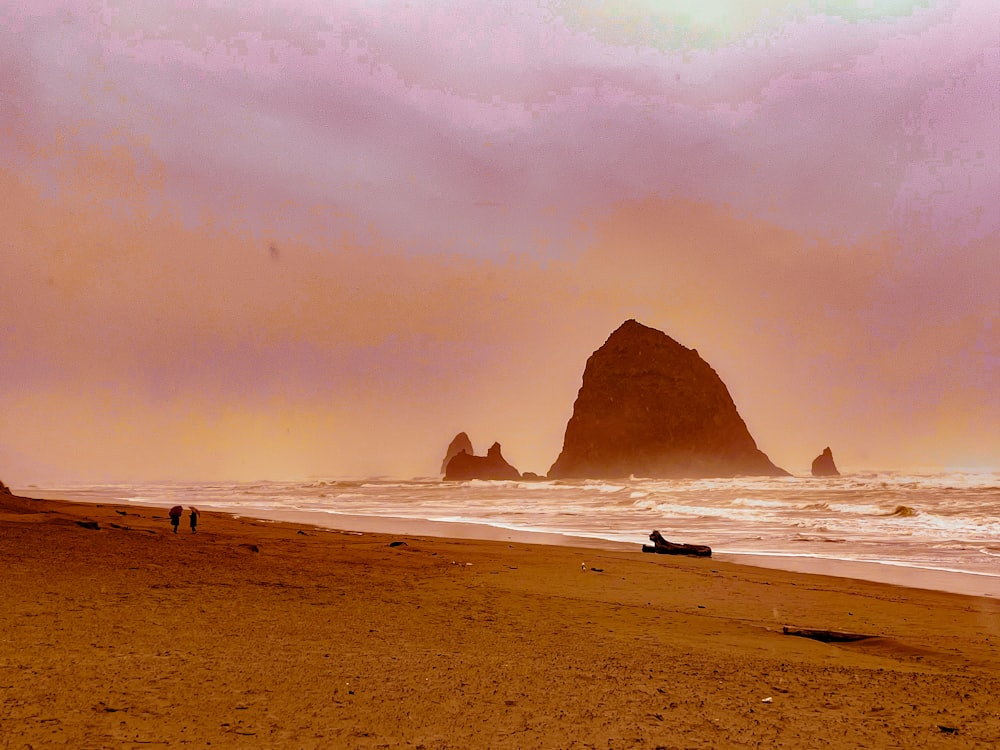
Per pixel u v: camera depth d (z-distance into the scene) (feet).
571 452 512.22
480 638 27.35
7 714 15.16
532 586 46.34
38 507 109.70
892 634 33.65
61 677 18.10
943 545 80.43
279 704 17.10
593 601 40.60
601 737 15.72
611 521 125.29
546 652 25.20
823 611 40.27
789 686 21.30
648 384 505.25
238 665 20.45
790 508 143.74
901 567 64.08
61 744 13.66
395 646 24.68
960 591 49.78
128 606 28.84
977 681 22.75
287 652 22.57
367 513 160.45
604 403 509.35
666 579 52.90
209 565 45.11
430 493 285.43
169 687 17.89
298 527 108.88
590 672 22.11
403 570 51.37
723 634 31.81
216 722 15.52
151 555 48.03
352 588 39.47
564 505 182.19
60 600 29.07
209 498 247.91
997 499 145.18
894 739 16.34
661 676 22.00
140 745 13.92
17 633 22.75
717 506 160.86
